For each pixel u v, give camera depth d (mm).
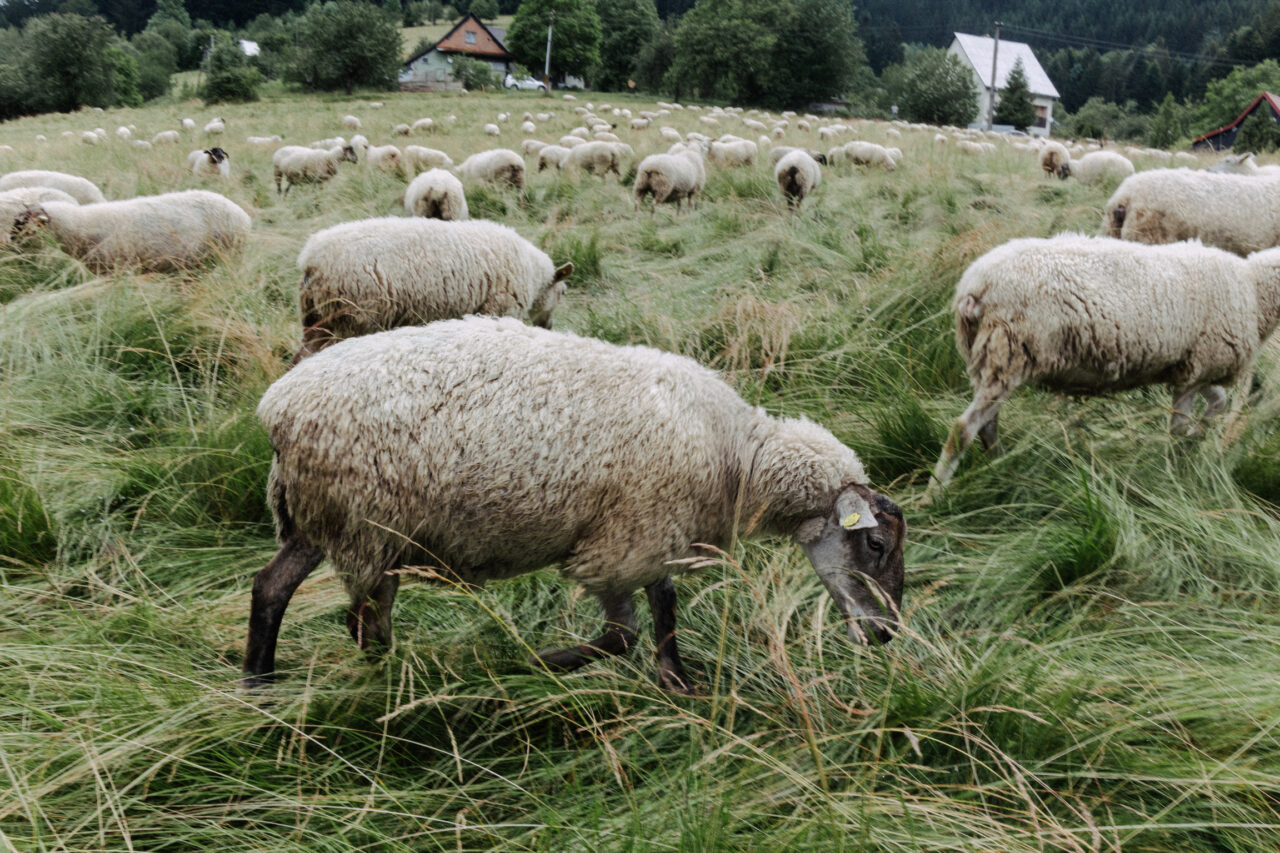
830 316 6051
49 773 2258
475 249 5270
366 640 2789
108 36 60531
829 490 3084
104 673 2658
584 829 2229
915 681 2766
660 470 2809
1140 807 2439
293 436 2582
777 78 67625
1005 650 3064
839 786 2506
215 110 47656
